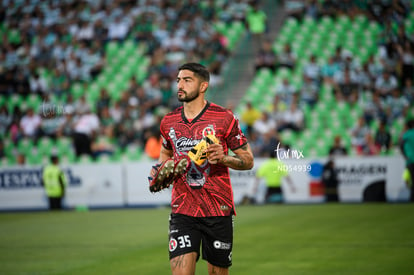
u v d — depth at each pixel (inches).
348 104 1167.0
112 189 901.8
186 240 244.5
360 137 1045.2
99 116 1110.4
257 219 682.2
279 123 1079.6
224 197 248.5
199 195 246.8
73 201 900.0
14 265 431.2
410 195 852.0
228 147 259.0
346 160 874.1
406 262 395.5
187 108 253.9
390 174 861.8
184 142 249.3
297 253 443.8
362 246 466.0
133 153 1048.2
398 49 1264.8
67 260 447.8
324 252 444.1
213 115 250.2
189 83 247.9
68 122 1091.3
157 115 1110.4
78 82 1270.9
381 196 863.1
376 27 1423.5
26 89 1237.1
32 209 898.1
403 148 828.0
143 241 538.3
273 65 1240.8
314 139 1095.6
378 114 1104.2
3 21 1475.1
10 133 1120.2
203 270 391.9
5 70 1282.0
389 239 497.0
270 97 1213.7
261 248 471.5
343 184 874.1
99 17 1438.2
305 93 1157.1
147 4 1465.3
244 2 1445.6
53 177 882.1
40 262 442.0
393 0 1412.4
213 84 1213.7
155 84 1208.8
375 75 1218.0
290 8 1460.4
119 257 453.4
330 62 1237.1
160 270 393.4
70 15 1469.0
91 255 468.8
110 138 1058.7
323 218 669.3
